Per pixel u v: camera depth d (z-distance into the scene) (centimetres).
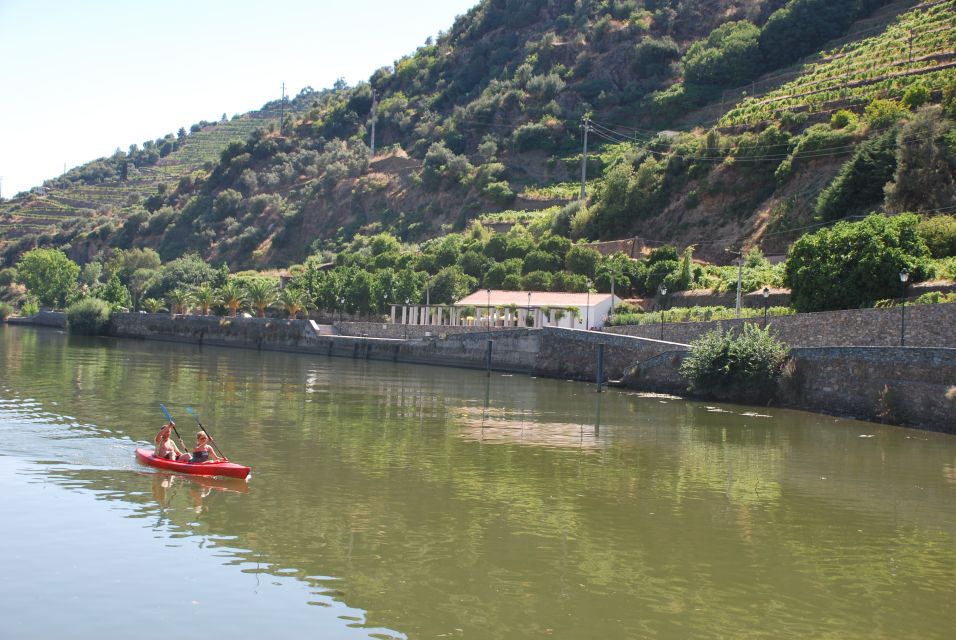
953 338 5675
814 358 5984
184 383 6969
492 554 2655
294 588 2338
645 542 2820
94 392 6044
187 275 17412
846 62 15350
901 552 2786
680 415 5728
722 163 13188
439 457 4084
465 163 19312
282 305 13625
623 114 19812
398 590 2347
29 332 15450
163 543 2653
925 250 7206
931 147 9000
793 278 7431
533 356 8962
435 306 11456
